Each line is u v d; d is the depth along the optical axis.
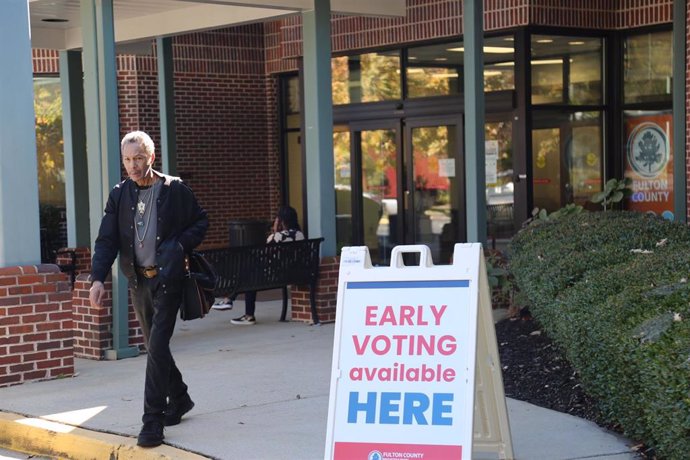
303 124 17.53
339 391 5.56
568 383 7.83
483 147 11.59
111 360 10.20
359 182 16.52
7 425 7.66
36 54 18.22
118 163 10.36
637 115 14.25
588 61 14.38
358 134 16.48
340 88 16.62
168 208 6.82
